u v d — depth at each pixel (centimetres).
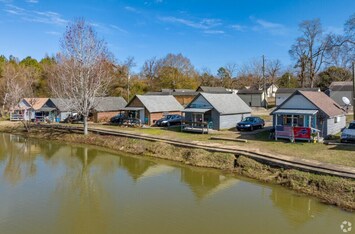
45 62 10156
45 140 4303
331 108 3119
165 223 1541
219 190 2022
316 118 2897
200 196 1928
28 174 2539
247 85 10456
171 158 2892
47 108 5938
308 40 6638
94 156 3206
